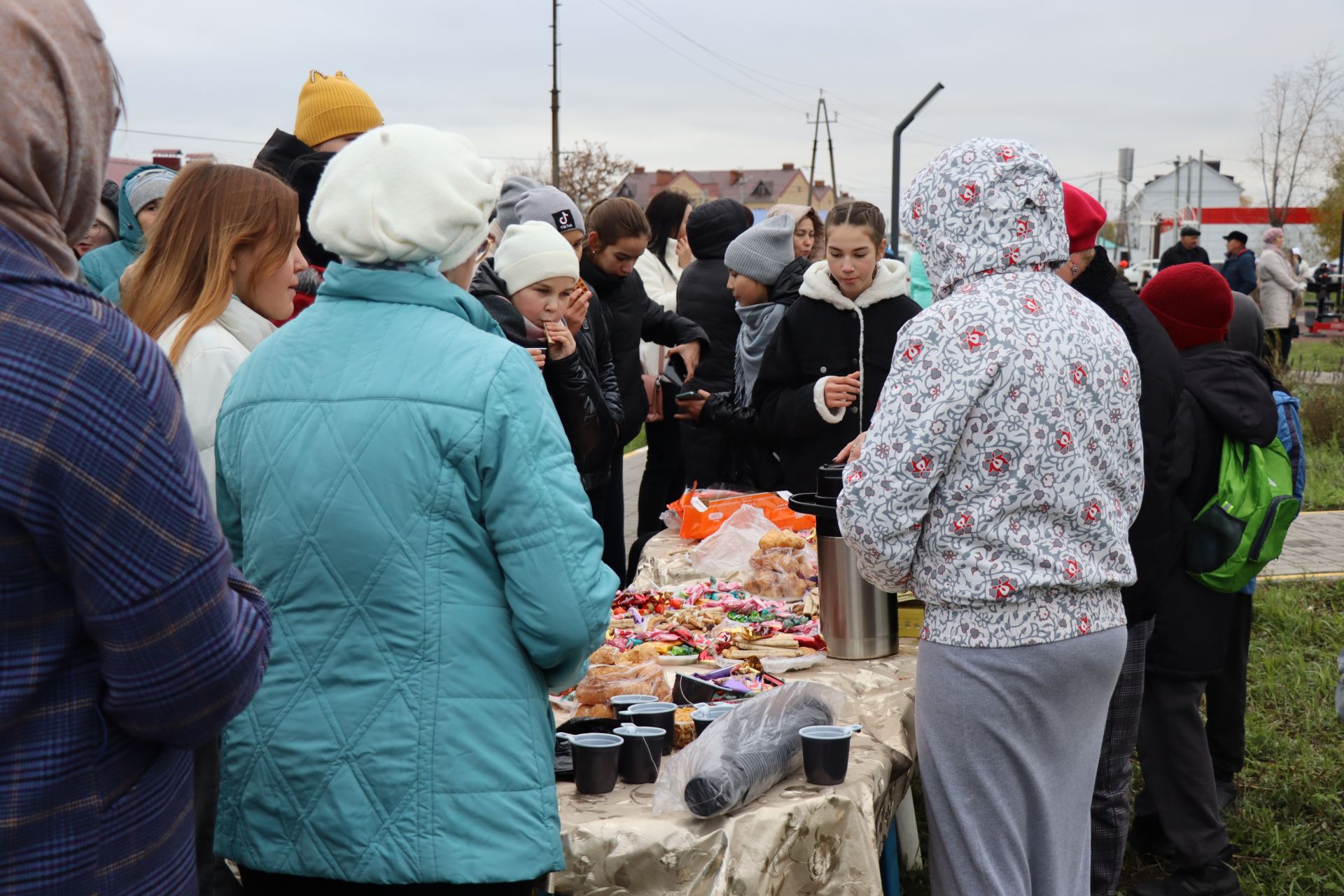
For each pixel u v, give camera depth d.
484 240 1.97
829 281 4.14
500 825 1.68
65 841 1.20
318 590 1.71
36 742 1.19
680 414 4.67
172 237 2.41
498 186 1.92
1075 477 2.17
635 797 2.07
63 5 1.21
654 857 1.90
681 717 2.31
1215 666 3.25
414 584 1.68
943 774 2.23
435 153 1.82
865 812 2.08
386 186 1.79
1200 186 62.69
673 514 4.22
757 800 2.02
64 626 1.20
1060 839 2.26
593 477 4.20
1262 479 3.16
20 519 1.14
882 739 2.37
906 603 2.94
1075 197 2.89
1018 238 2.21
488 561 1.74
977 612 2.17
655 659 2.73
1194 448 3.15
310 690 1.71
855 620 2.76
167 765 1.33
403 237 1.77
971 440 2.13
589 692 2.46
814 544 3.50
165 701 1.23
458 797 1.67
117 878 1.25
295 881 1.76
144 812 1.29
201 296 2.34
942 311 2.17
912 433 2.13
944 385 2.12
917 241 2.34
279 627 1.74
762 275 4.70
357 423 1.71
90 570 1.18
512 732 1.72
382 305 1.82
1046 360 2.13
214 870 2.29
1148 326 2.88
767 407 4.27
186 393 2.22
